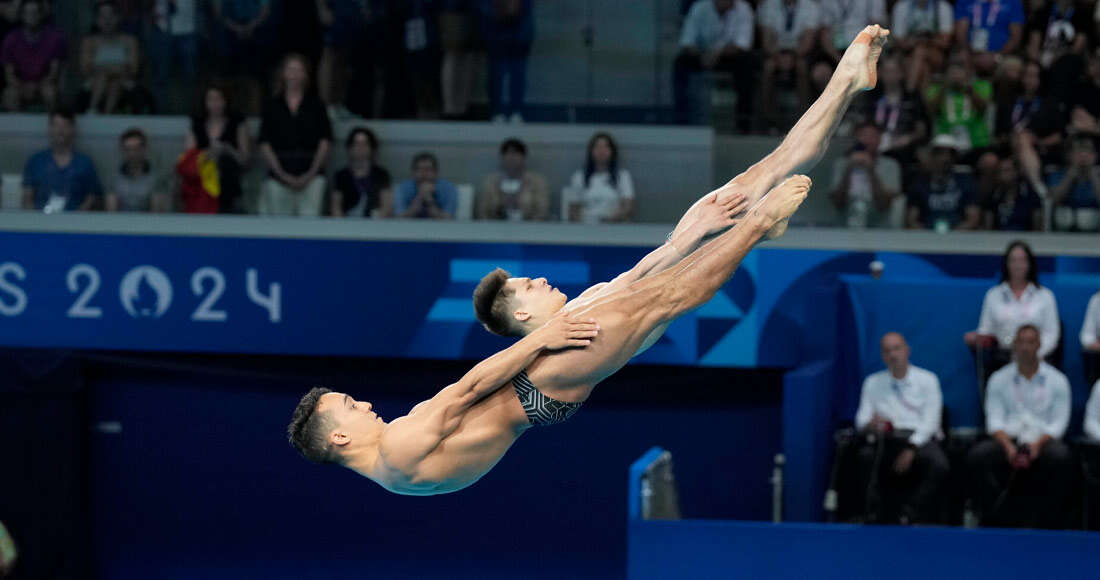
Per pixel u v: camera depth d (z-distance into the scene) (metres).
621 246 28.38
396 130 28.83
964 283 28.08
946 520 26.53
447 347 28.94
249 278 29.11
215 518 31.83
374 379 30.80
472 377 12.35
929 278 28.42
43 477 30.11
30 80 29.30
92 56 29.25
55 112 29.14
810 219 28.81
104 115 29.16
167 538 31.83
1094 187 28.48
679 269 12.41
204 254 29.08
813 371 27.94
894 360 26.98
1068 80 28.97
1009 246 27.44
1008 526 26.20
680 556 22.23
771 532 22.00
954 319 28.05
